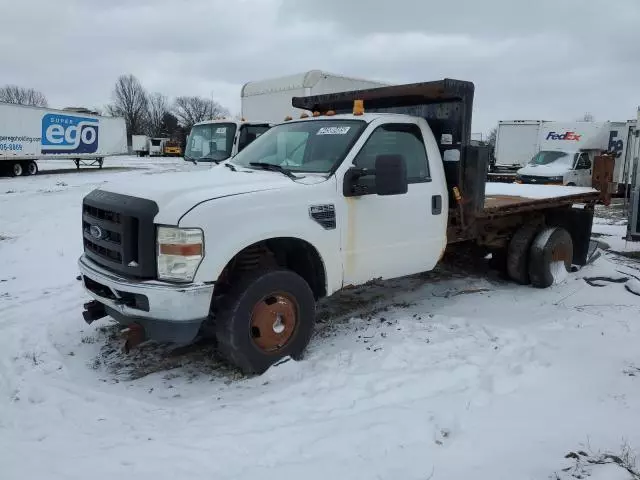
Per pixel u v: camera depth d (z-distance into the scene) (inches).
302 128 223.0
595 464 115.0
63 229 450.0
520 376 163.8
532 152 1004.6
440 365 174.9
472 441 128.1
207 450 128.0
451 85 215.3
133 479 115.5
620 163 920.9
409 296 260.5
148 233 161.3
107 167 1520.7
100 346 205.5
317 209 185.2
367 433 132.7
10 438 137.3
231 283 174.9
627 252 368.2
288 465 120.3
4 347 201.9
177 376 179.3
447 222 235.1
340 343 199.8
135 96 4077.3
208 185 175.9
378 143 208.1
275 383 170.1
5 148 1095.0
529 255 273.6
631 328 207.0
